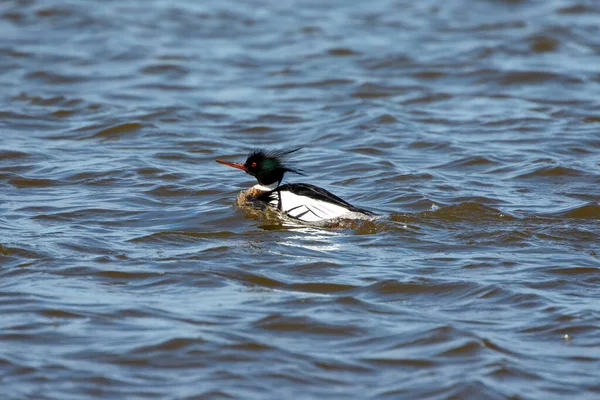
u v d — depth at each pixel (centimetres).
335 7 3562
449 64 2803
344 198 1664
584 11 3434
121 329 1062
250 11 3491
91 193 1677
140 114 2288
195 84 2631
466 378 952
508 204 1605
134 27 3222
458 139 2102
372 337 1056
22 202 1608
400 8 3525
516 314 1128
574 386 949
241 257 1320
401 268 1280
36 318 1086
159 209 1584
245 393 928
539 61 2842
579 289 1213
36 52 2886
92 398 912
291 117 2323
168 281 1220
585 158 1958
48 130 2184
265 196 1569
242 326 1074
